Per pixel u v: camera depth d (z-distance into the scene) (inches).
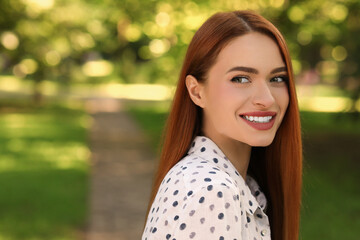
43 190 522.3
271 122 79.6
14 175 599.2
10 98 1854.1
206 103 81.6
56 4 1494.8
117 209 464.1
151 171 679.7
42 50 1587.1
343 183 565.3
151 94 2468.0
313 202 480.4
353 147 807.7
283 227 95.5
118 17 915.4
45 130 1080.2
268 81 79.2
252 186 94.8
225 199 68.5
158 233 70.3
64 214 430.9
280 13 694.5
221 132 80.3
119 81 3110.2
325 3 702.5
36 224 396.5
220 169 76.4
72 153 795.4
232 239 68.0
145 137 1034.1
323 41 777.6
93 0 1096.2
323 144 837.8
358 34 607.2
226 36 77.9
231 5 666.2
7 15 1430.9
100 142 954.7
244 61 76.9
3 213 428.1
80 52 1801.2
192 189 69.6
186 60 84.2
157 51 783.1
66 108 1633.9
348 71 619.2
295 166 91.7
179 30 700.0
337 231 390.3
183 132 85.3
